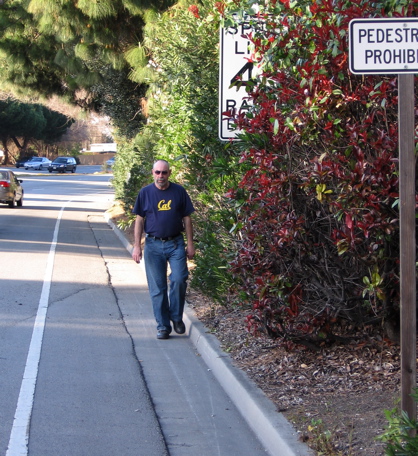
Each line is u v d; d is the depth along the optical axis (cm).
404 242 459
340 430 543
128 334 949
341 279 656
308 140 603
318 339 739
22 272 1458
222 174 806
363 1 575
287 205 633
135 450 565
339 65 591
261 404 611
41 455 551
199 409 662
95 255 1778
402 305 461
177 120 1238
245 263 679
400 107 459
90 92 2644
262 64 659
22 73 2550
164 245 913
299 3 627
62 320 1021
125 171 2797
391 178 562
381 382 659
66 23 1970
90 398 686
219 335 863
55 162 8556
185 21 1190
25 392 699
